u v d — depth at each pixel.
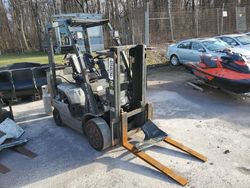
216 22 17.75
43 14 26.81
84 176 3.86
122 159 4.23
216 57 7.77
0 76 7.34
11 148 4.84
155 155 4.30
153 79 10.01
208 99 7.29
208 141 4.74
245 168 3.89
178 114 6.16
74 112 4.97
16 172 4.08
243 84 6.56
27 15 27.84
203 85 8.40
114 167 4.03
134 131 4.75
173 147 4.52
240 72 6.99
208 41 10.70
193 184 3.56
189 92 8.05
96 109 4.49
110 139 4.34
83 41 4.95
